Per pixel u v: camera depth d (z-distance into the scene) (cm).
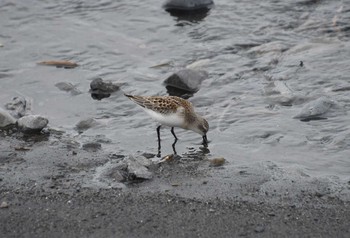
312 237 1102
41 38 2073
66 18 2197
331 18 2111
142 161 1367
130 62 1927
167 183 1298
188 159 1414
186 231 1126
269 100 1670
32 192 1268
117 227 1141
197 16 2180
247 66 1862
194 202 1220
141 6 2258
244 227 1135
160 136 1541
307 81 1755
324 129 1520
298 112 1600
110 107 1684
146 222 1155
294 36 2022
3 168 1362
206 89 1752
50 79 1831
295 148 1453
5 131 1523
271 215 1172
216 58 1917
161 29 2111
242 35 2047
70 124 1595
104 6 2267
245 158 1416
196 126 1479
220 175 1329
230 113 1623
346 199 1224
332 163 1384
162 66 1888
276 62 1869
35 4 2281
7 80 1822
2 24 2156
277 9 2191
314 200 1223
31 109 1669
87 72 1875
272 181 1296
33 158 1404
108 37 2075
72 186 1290
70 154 1426
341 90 1691
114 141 1509
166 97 1502
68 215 1183
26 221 1166
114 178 1318
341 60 1848
